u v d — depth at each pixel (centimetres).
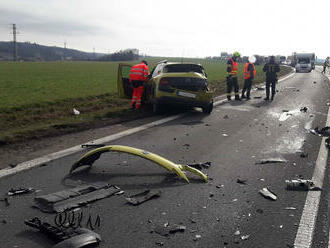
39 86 1998
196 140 732
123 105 1239
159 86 1025
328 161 589
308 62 4556
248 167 552
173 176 506
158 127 867
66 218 365
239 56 1489
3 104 1152
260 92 1873
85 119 912
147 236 332
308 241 327
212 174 516
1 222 357
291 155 625
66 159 576
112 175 507
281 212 388
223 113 1127
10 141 671
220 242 323
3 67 5328
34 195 427
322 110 1199
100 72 3938
